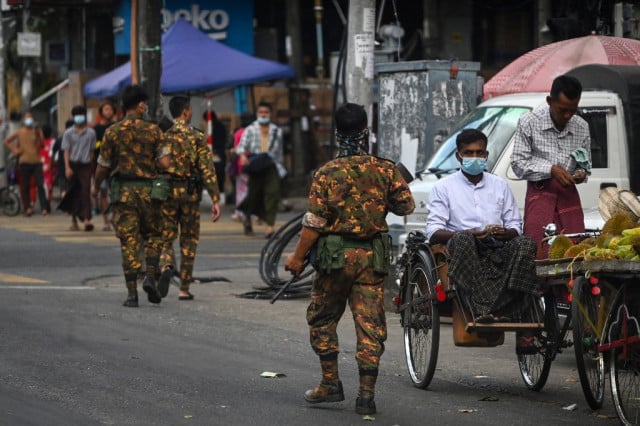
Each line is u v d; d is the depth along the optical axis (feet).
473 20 217.77
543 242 67.21
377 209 59.72
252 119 176.45
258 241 150.20
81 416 59.31
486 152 67.26
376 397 64.75
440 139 112.68
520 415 60.59
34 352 76.33
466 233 63.82
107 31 240.73
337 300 60.85
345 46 128.06
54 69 247.29
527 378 67.97
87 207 164.04
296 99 217.97
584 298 60.08
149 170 96.84
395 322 91.76
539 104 96.22
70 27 246.47
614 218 60.75
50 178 197.67
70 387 66.13
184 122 98.43
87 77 231.09
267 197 151.43
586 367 61.00
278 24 234.38
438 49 213.25
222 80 192.54
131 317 92.07
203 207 204.54
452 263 63.57
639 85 97.30
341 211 59.41
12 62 249.55
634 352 56.85
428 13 212.43
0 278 115.44
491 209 67.36
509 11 216.13
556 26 126.93
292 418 59.26
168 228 98.27
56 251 138.92
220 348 79.20
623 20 124.57
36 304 97.81
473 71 113.70
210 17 227.20
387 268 60.13
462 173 67.82
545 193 72.38
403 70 113.60
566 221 72.33
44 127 200.34
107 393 64.75
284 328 88.07
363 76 111.14
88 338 81.97
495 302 63.46
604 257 57.21
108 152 96.22
